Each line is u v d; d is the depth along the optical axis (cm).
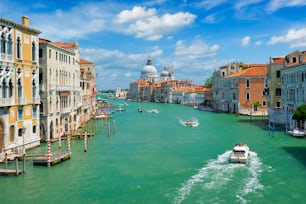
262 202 1919
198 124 6038
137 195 2058
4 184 2262
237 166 2722
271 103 6025
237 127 5441
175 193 2084
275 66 5978
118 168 2706
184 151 3428
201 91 14288
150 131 5200
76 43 5141
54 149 3447
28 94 3250
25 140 3212
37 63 3422
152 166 2772
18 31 3048
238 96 7638
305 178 2358
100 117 7450
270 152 3259
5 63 2842
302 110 3797
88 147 3662
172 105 14662
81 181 2338
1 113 2798
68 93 4434
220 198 1988
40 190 2141
